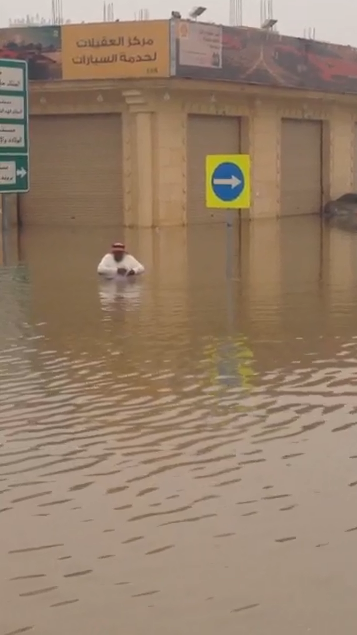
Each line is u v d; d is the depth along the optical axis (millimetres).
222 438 7641
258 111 34375
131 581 5191
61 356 10828
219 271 18984
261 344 11336
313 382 9406
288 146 36781
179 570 5309
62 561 5469
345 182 40219
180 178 31750
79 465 7070
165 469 6945
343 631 4637
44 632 4684
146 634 4641
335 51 37406
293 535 5754
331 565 5336
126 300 15000
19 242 26203
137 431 7867
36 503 6352
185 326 12586
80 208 32094
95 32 30188
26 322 13070
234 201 17016
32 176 32531
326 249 24094
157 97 30500
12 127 25344
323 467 6926
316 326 12555
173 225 31609
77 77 30562
